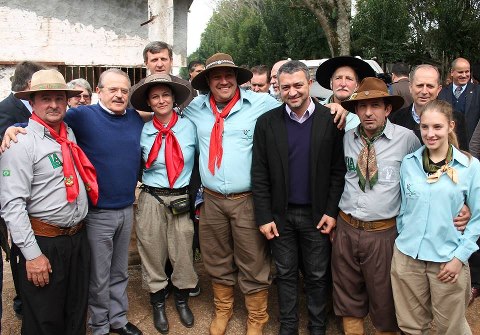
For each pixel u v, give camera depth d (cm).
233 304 384
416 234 278
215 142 323
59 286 278
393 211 293
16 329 351
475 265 371
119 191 313
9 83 708
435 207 272
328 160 312
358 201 297
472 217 272
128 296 398
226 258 344
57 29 712
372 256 296
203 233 344
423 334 293
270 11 2045
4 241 299
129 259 451
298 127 315
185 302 362
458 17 1369
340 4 1338
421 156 281
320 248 323
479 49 1373
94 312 324
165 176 335
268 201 322
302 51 1867
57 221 273
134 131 323
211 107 332
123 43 738
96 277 317
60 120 276
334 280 319
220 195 329
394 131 294
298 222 322
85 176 284
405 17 1544
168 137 330
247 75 331
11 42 700
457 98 543
